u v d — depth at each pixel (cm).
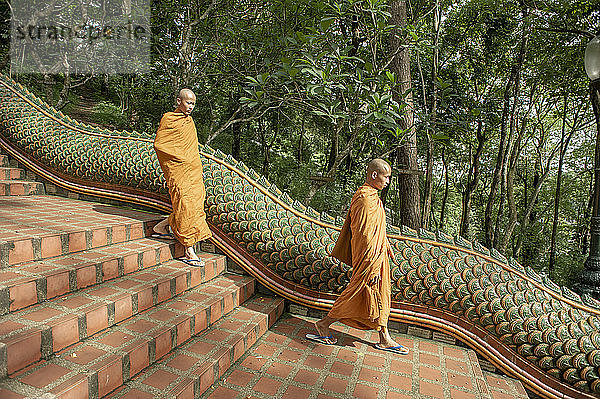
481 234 1738
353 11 577
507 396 343
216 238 485
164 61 848
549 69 1178
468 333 392
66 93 899
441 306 403
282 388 303
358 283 357
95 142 567
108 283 340
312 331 416
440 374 344
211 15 803
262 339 390
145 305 333
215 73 842
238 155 1347
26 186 577
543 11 1004
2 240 298
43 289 281
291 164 1457
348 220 379
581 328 351
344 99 581
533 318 364
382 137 685
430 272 403
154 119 1130
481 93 1472
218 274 467
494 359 379
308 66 539
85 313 268
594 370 342
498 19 1173
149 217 482
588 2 952
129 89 1088
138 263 384
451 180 2114
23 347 222
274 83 689
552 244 1638
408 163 721
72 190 584
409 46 582
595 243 505
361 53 838
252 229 462
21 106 623
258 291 477
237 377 314
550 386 359
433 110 653
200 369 283
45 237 329
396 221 1520
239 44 778
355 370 340
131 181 538
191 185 421
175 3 806
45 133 591
